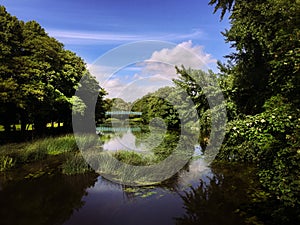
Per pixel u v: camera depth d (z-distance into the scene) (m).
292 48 3.51
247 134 4.09
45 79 11.55
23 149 8.25
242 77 7.03
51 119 15.12
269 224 3.20
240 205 3.90
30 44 10.76
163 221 3.54
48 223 3.52
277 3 4.27
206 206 3.98
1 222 3.54
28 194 4.71
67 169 6.26
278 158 3.45
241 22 5.92
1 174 6.11
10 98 8.70
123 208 4.04
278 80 4.09
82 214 3.83
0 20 9.59
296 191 3.06
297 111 3.32
